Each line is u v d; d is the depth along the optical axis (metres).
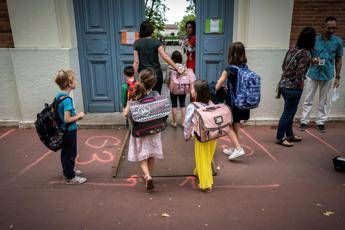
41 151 4.68
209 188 3.55
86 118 5.91
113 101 6.21
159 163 4.27
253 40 5.45
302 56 4.26
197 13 5.75
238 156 4.23
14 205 3.31
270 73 5.57
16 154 4.58
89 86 6.11
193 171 4.05
